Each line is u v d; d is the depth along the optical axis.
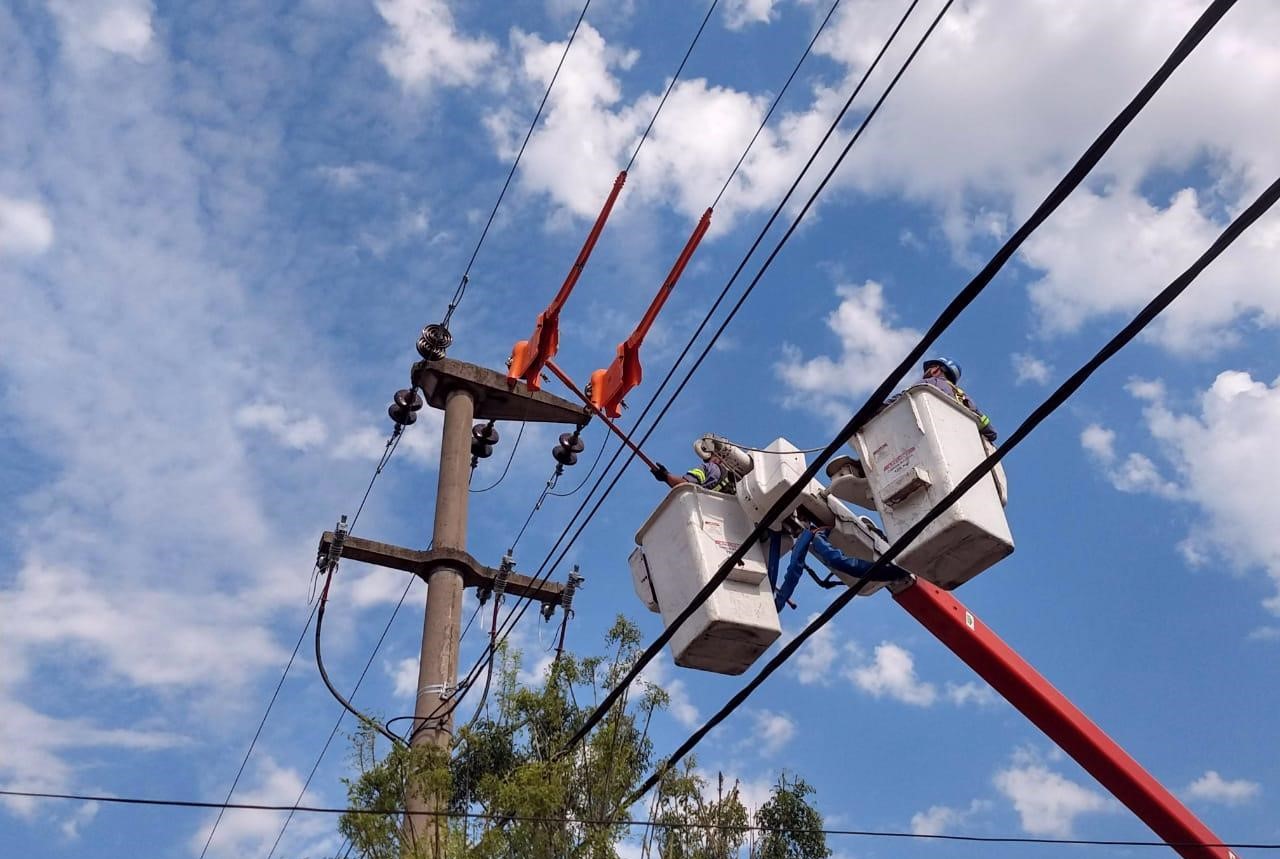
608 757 10.73
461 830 10.70
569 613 14.45
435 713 12.59
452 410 14.57
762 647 10.59
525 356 12.23
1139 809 11.88
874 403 8.45
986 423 9.86
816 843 11.04
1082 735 11.59
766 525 9.32
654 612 11.16
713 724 10.04
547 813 10.11
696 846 10.48
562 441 15.13
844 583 11.05
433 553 13.78
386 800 10.77
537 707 11.41
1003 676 11.49
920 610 11.18
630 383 11.76
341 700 12.50
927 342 8.05
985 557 9.41
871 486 9.73
